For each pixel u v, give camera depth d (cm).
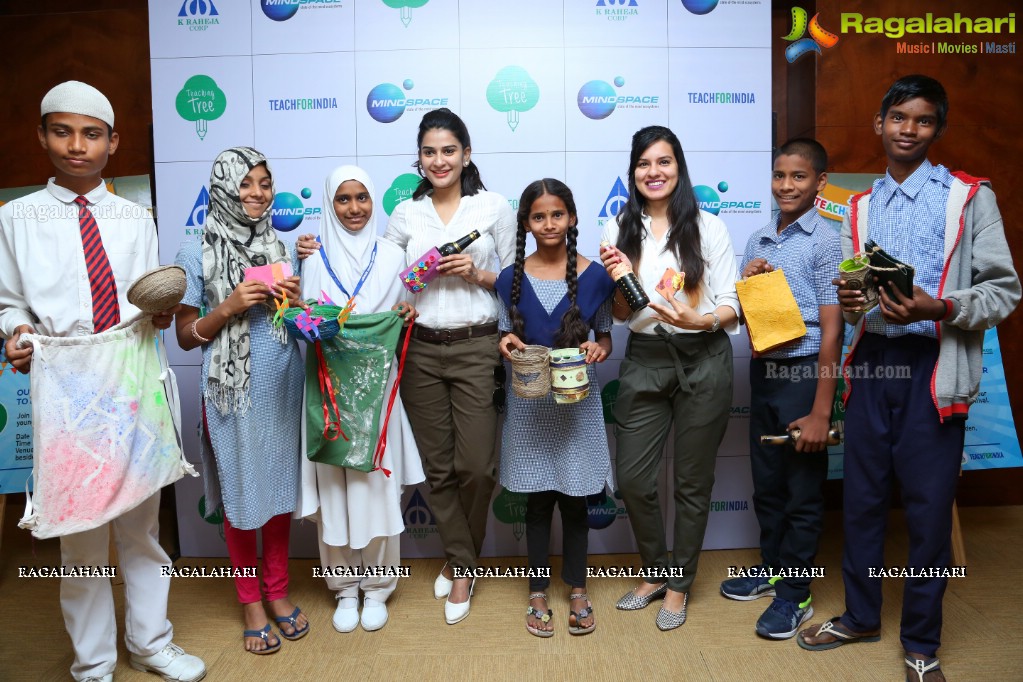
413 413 226
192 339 196
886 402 185
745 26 256
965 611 222
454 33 254
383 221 260
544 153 258
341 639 213
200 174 257
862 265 169
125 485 175
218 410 194
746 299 206
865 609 200
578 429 208
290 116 256
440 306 217
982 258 175
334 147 257
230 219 196
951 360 175
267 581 214
